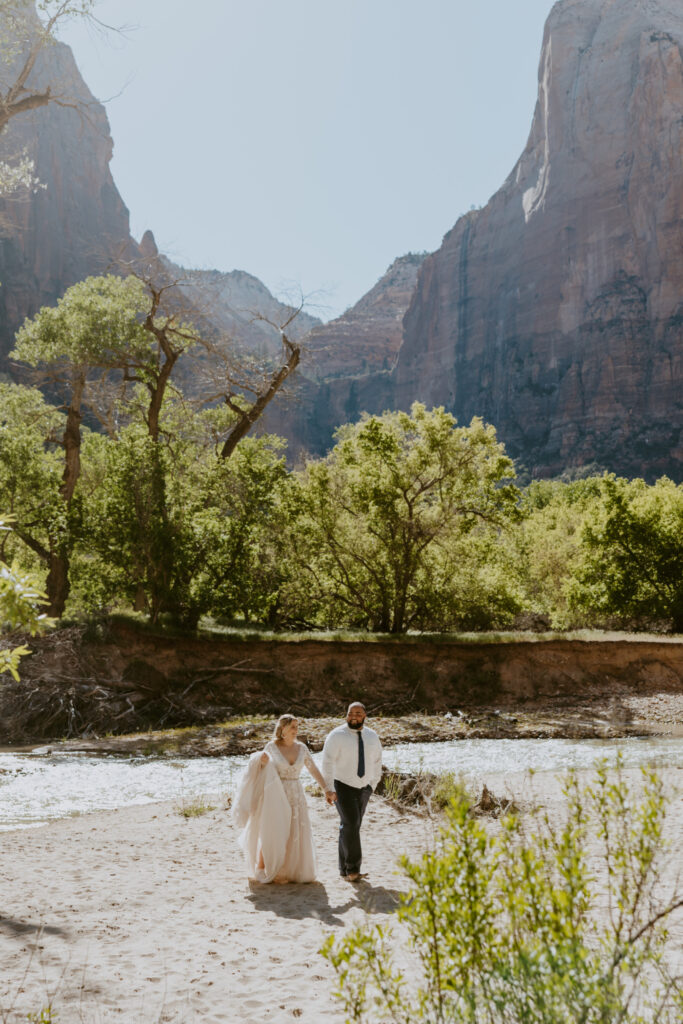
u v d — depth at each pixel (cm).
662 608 3662
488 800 1045
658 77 18262
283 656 2659
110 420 3566
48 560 3130
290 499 3086
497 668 2750
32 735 2100
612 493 3803
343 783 781
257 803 781
